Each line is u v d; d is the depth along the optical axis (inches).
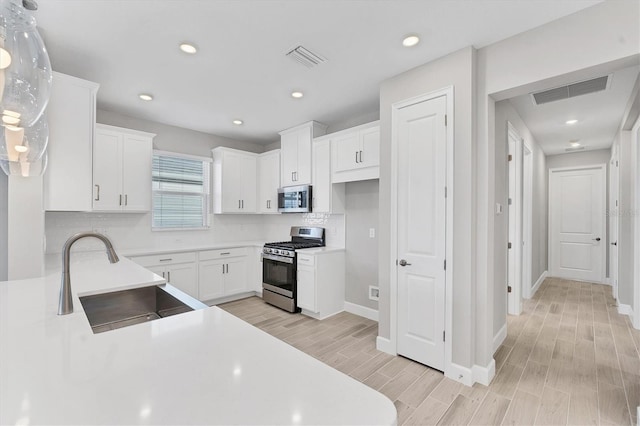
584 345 112.1
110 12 71.8
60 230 127.6
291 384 29.3
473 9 71.1
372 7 70.6
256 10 71.6
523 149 149.9
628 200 144.6
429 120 95.2
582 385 86.3
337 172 142.3
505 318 119.8
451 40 83.8
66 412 24.8
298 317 144.1
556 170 225.1
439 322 92.8
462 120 87.9
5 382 29.1
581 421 71.6
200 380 29.8
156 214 157.9
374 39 83.4
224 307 159.0
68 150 83.1
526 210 170.4
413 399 80.0
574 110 133.6
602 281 207.8
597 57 69.7
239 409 25.4
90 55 91.1
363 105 133.0
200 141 175.3
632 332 123.9
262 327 131.5
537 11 71.7
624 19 66.5
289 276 150.5
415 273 98.6
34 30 47.2
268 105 132.7
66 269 48.9
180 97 123.9
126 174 135.2
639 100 107.0
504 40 83.6
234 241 189.9
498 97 89.7
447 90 90.7
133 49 88.1
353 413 25.2
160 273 139.5
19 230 74.5
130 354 35.2
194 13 72.7
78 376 30.3
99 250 135.6
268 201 182.2
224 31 79.9
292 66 98.5
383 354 105.4
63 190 82.3
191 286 150.0
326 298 145.1
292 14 73.1
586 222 214.7
